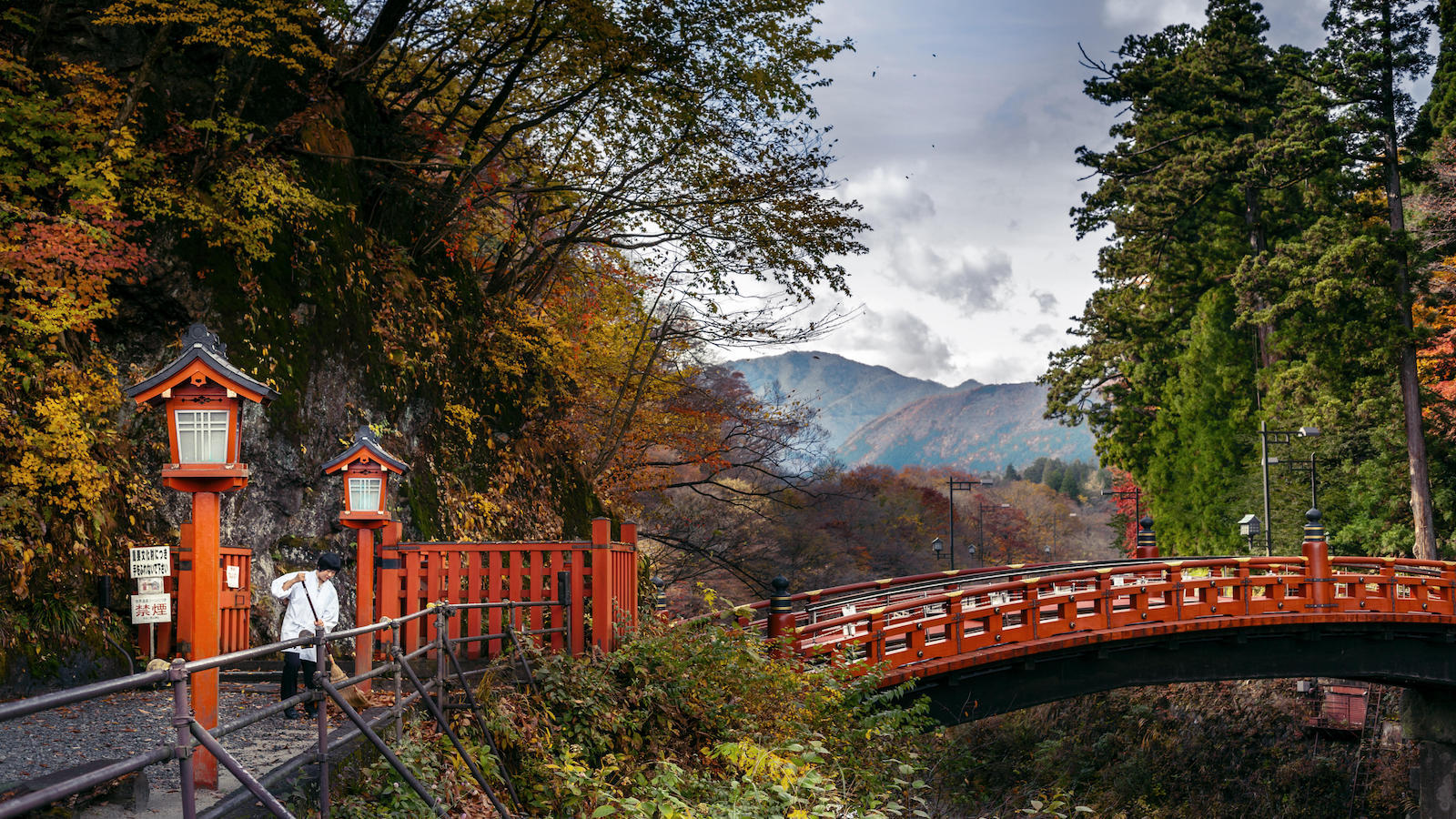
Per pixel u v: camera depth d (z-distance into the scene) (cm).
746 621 1375
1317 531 2067
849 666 1324
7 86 1266
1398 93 3372
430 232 1962
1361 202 3412
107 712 884
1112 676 1822
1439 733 2378
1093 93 4072
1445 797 2356
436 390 1814
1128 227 4228
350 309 1623
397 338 1728
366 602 962
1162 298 4231
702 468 3244
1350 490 3497
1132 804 2764
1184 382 4016
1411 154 3509
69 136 1245
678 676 1090
